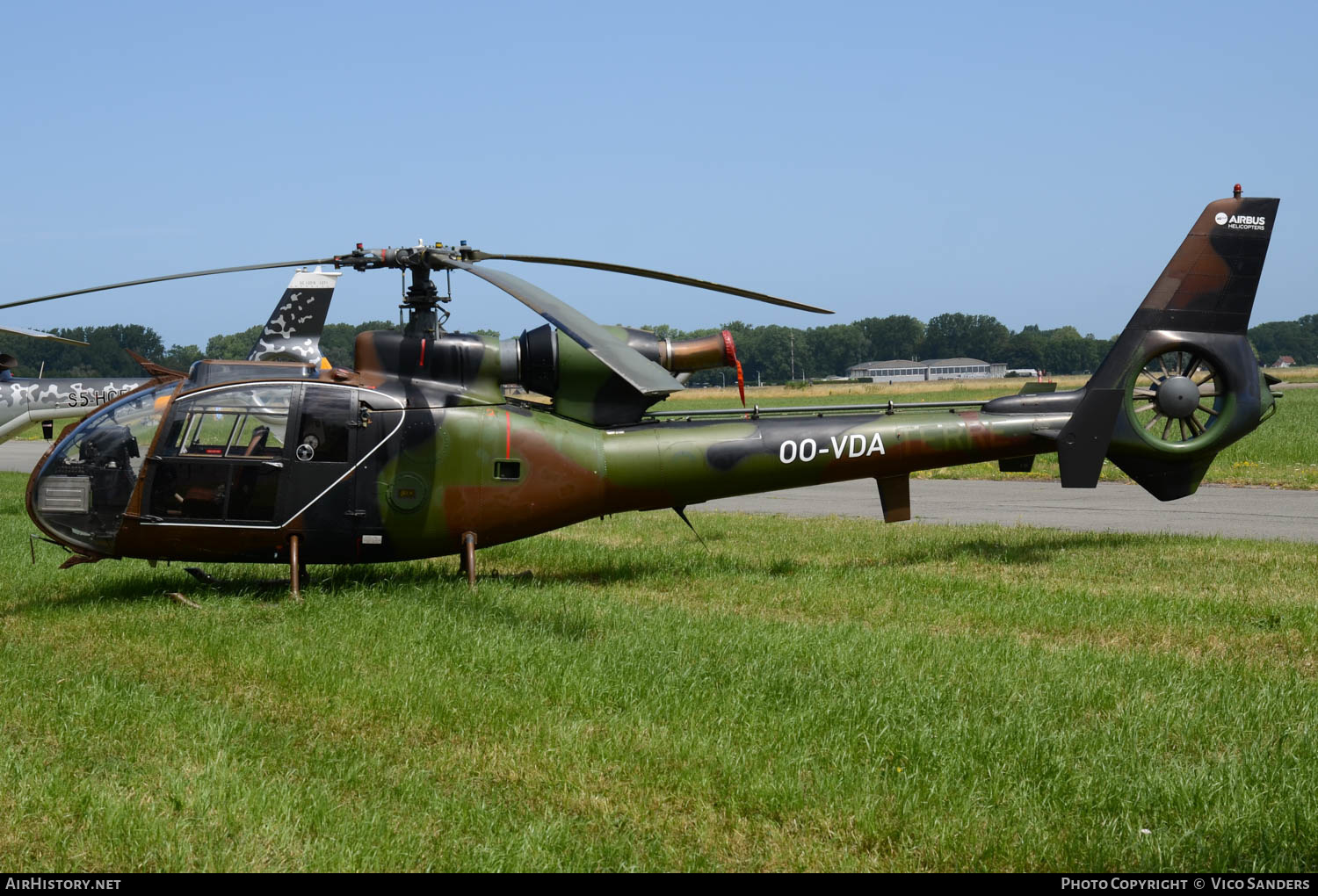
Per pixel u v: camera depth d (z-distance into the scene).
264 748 5.28
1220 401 10.85
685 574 10.49
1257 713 5.71
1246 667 6.79
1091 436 10.58
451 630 7.43
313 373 9.05
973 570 10.50
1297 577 9.80
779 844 4.26
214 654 6.93
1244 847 4.16
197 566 10.62
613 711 5.82
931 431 10.28
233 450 8.62
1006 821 4.39
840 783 4.73
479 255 9.05
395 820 4.39
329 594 8.86
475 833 4.34
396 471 8.91
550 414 9.72
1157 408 10.87
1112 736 5.35
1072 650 7.15
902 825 4.39
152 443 8.52
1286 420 35.25
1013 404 10.55
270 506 8.68
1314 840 4.20
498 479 9.23
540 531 9.59
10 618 8.20
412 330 9.33
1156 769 4.88
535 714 5.67
